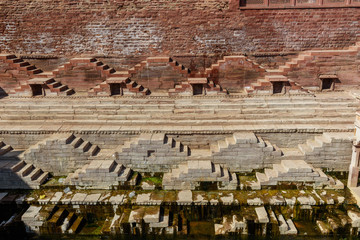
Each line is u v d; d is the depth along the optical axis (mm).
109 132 12203
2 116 13031
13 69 14133
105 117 12953
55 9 13859
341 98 13352
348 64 13992
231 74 14008
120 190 11312
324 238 9945
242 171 11844
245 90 14039
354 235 9891
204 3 13688
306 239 9914
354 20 13969
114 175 11195
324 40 14273
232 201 10516
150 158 11727
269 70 14609
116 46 14328
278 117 12852
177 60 14461
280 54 14438
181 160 11750
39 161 11922
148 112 13180
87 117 13008
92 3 13742
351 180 11141
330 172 11766
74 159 11883
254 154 11609
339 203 10367
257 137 12094
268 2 13773
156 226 9992
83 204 10680
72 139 12172
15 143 12578
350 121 12414
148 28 14047
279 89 13758
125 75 14102
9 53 14477
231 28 14055
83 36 14219
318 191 11016
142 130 12188
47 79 13883
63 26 14102
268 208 10492
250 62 13852
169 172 11891
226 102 13477
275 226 9883
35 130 12336
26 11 13906
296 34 14211
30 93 13922
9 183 11367
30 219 10117
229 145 11539
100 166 11273
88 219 10883
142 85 14227
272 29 14125
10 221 10266
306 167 11016
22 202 10711
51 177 12023
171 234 10039
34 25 14102
